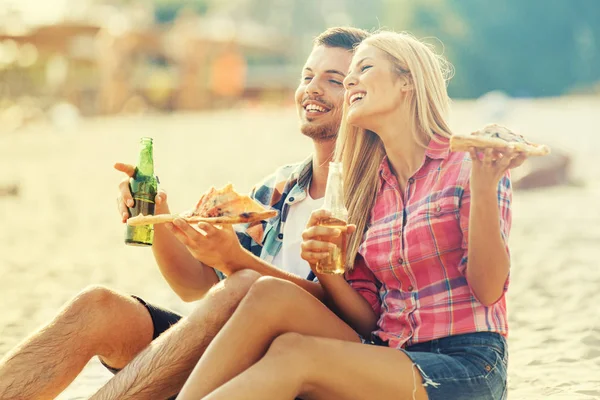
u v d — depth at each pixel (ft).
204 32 172.76
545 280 29.86
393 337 13.23
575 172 65.21
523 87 222.07
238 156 84.84
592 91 217.36
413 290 13.32
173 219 13.12
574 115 116.16
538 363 19.76
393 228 13.46
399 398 11.84
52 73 175.73
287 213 16.46
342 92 16.40
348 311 13.82
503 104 105.50
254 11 325.83
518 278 30.53
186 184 65.21
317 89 16.39
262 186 16.98
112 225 51.52
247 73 204.64
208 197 13.42
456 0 223.71
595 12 222.69
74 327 13.01
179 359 12.37
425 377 11.89
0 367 12.60
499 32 221.66
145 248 42.91
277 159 80.48
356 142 14.55
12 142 113.39
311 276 15.24
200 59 168.04
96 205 61.05
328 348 11.66
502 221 12.61
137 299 13.92
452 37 216.74
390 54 13.73
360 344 11.98
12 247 43.65
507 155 11.66
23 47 170.60
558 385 17.87
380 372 11.76
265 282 12.21
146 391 12.32
